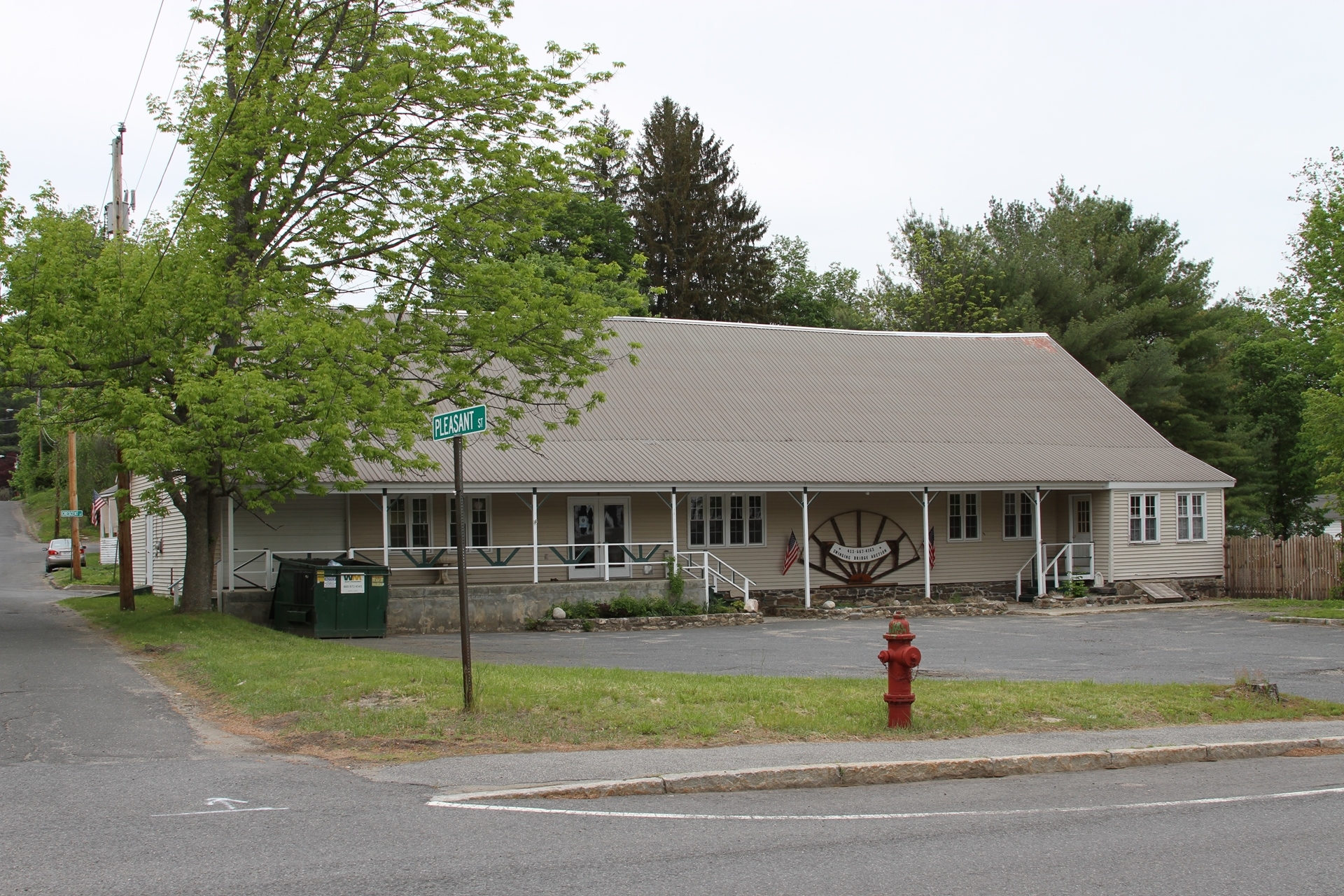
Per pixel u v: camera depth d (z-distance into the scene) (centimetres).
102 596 3183
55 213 1958
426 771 958
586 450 2855
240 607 2359
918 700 1292
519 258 2147
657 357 3409
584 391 3125
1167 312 5275
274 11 1934
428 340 2019
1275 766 1103
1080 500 3484
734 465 2912
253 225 1988
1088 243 5616
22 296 1842
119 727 1137
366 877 673
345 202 2027
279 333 1781
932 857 745
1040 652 2045
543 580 2877
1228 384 5156
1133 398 4841
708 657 1908
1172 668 1800
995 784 1000
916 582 3309
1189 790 980
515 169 2045
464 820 816
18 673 1488
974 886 681
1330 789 987
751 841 778
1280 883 697
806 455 3067
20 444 9100
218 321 1867
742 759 1016
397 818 813
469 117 2031
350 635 2169
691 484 2783
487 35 1975
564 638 2253
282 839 752
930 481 3045
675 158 6100
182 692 1340
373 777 937
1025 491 3384
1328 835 819
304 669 1413
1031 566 3469
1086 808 904
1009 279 5531
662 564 2797
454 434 1143
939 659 1914
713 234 5884
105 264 1892
